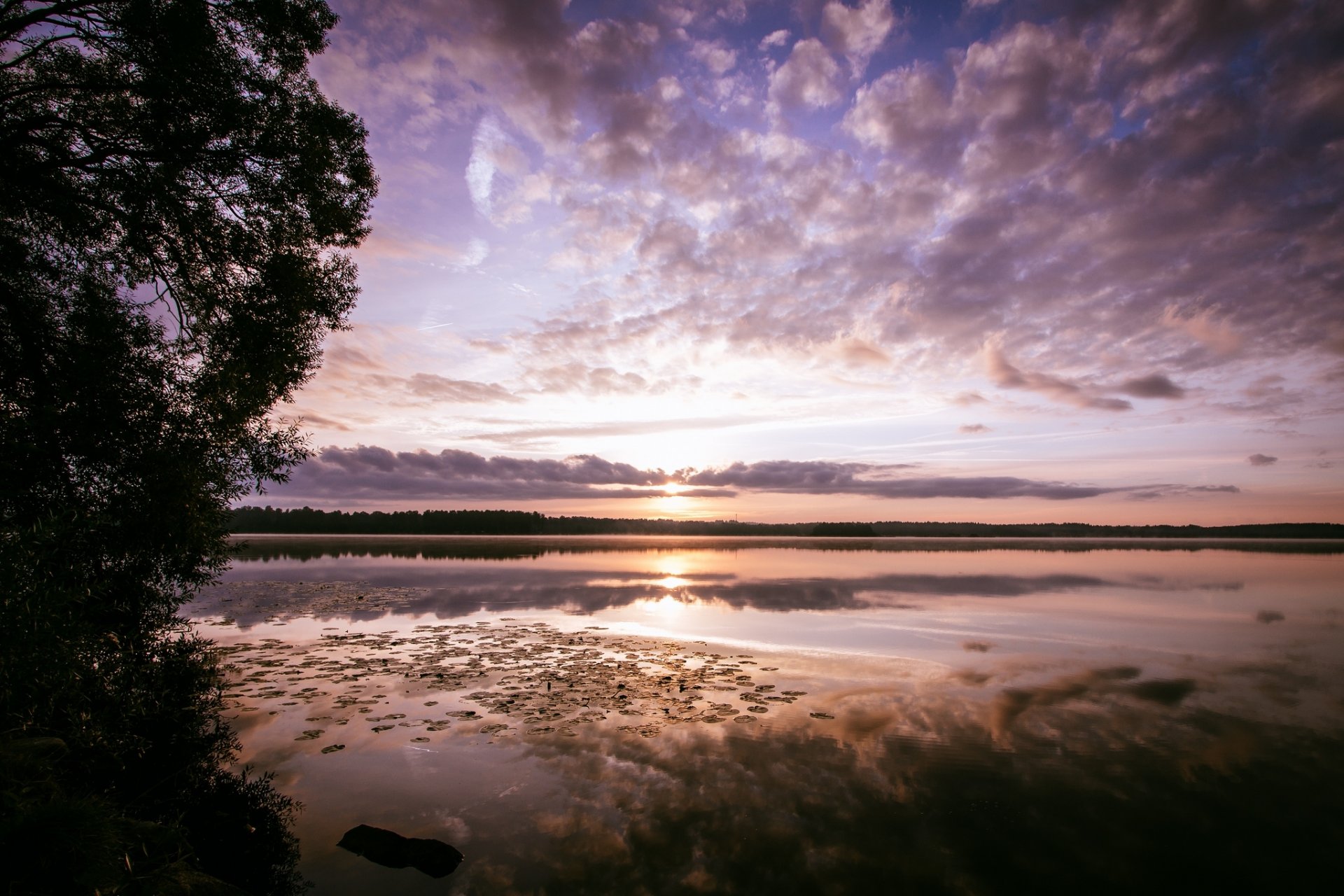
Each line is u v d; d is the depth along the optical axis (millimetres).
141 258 12508
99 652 8680
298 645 18406
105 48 10930
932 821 7883
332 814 8016
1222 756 9945
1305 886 6605
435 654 17125
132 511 11078
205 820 7770
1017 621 22500
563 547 91812
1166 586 34781
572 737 10672
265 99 12133
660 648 17828
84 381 10664
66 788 7016
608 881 6582
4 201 10859
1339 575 41938
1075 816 8039
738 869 6816
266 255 12992
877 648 17828
